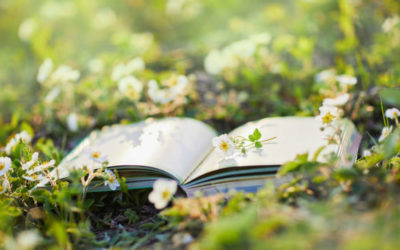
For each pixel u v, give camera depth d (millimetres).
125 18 1649
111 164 598
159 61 1133
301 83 931
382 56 927
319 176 532
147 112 827
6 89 1083
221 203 542
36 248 535
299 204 523
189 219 527
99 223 589
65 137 817
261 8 1542
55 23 1555
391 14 1037
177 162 599
